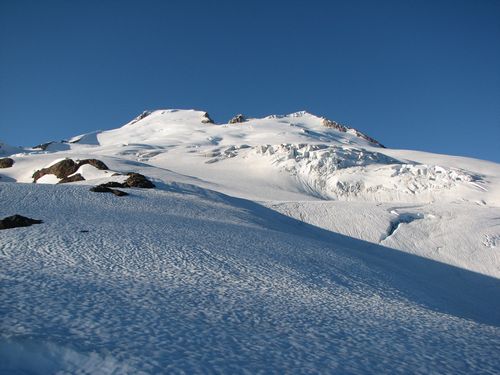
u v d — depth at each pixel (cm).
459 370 858
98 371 656
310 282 1908
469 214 4809
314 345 917
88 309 965
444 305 2347
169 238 2420
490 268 3834
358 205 5147
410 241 4306
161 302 1152
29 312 877
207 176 9269
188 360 725
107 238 2234
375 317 1329
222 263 2016
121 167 6819
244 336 922
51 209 2997
